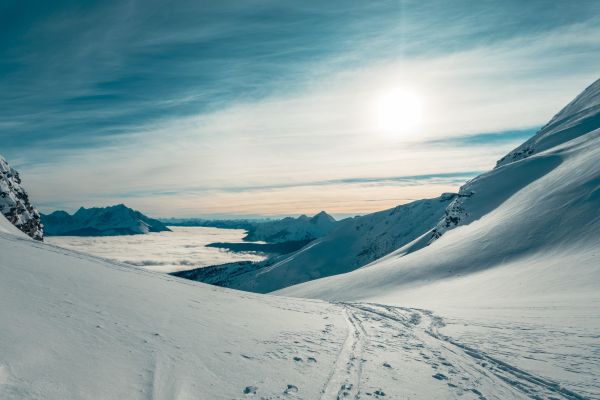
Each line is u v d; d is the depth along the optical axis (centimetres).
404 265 6669
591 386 1102
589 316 1886
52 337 1056
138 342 1218
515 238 5444
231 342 1456
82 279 1859
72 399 791
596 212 4728
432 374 1277
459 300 3231
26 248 2322
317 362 1355
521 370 1264
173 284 2598
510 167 10825
